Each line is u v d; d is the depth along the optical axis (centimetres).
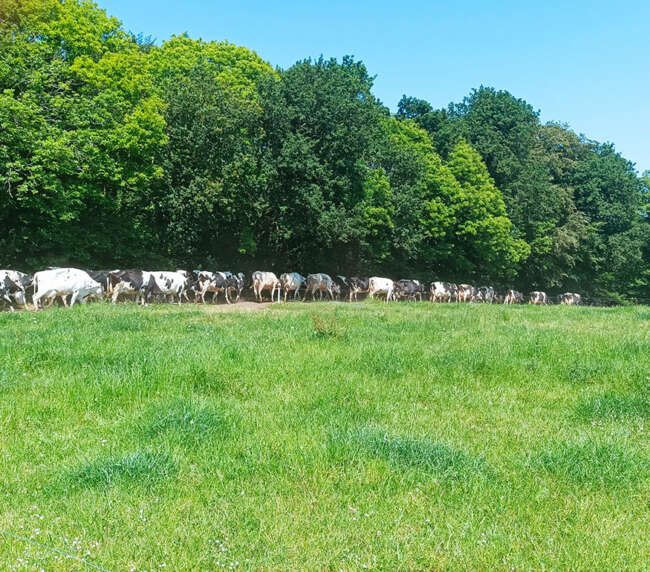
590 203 6519
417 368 877
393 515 406
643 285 6397
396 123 4447
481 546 365
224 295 3225
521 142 5759
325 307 2416
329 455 502
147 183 2672
